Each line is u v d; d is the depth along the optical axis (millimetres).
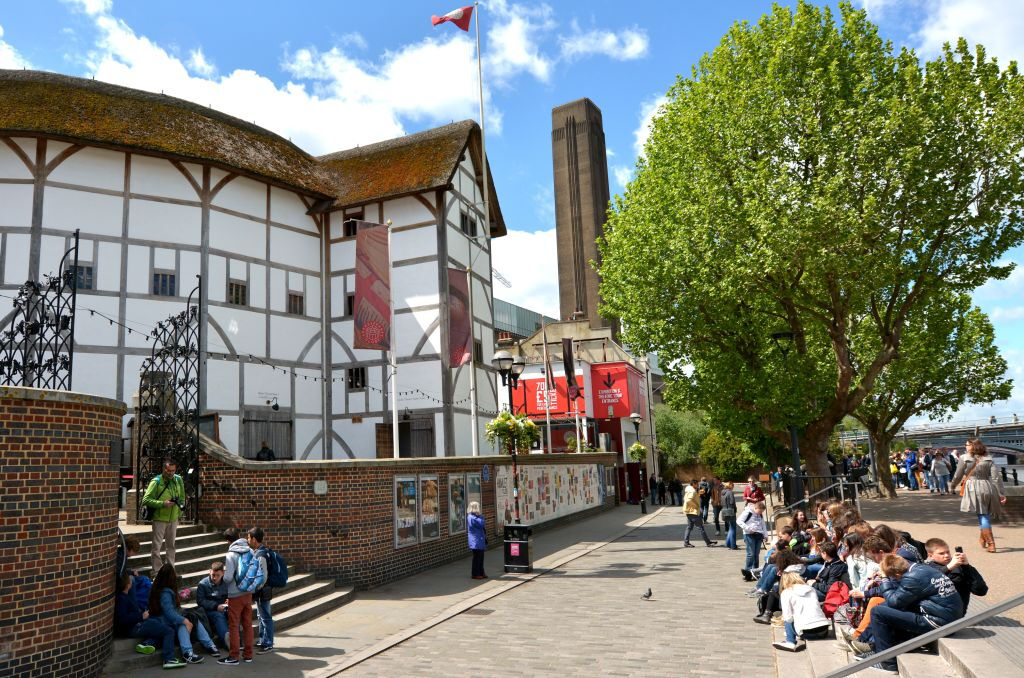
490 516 18234
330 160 27078
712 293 19219
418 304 23094
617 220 24094
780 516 15898
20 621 6469
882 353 19781
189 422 13258
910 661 5793
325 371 23672
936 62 18750
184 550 10836
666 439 51062
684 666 7359
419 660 7906
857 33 19328
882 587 6559
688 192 20875
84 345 18219
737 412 22203
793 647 7734
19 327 9055
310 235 24078
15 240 18000
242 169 21250
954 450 31812
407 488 14031
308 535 12156
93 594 7246
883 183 17188
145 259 19516
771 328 22438
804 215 17031
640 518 28156
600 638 8680
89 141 18656
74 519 7051
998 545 11500
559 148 87750
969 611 6906
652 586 12398
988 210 17781
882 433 27766
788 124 18547
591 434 37938
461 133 24953
